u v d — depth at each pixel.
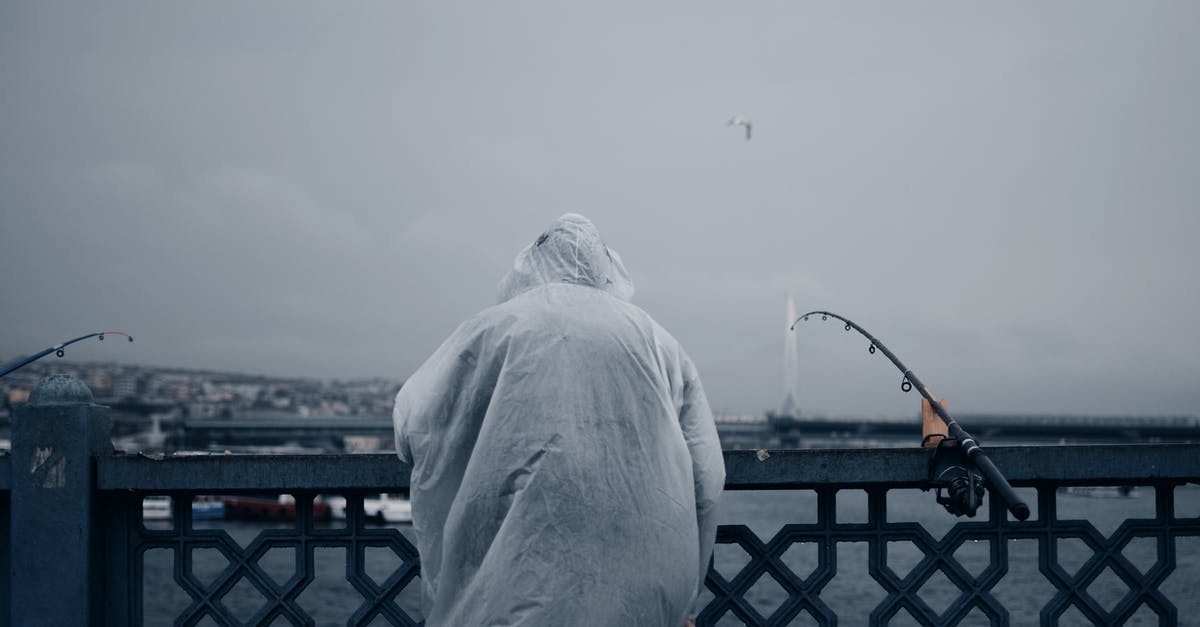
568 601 2.75
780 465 3.48
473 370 2.96
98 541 3.53
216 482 3.48
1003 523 3.61
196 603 3.55
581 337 2.92
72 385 3.56
